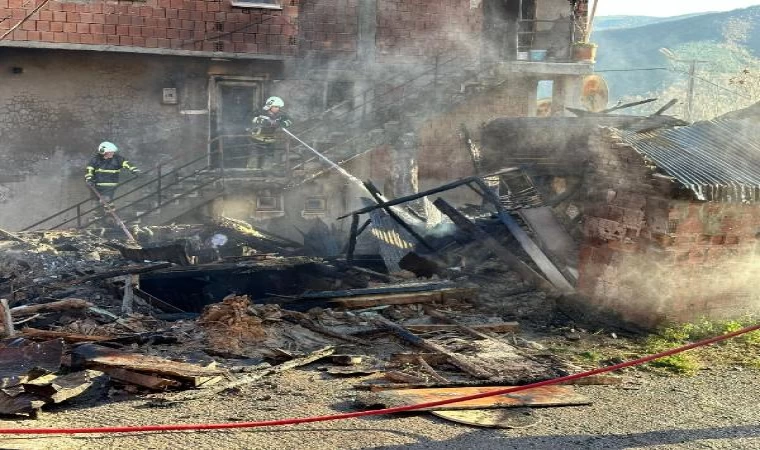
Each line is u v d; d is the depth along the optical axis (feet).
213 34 61.21
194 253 49.24
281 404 22.20
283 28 63.10
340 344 28.96
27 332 27.40
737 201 31.55
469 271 40.81
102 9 58.13
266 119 60.85
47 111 59.88
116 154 57.31
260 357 27.04
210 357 26.71
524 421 21.08
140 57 61.46
